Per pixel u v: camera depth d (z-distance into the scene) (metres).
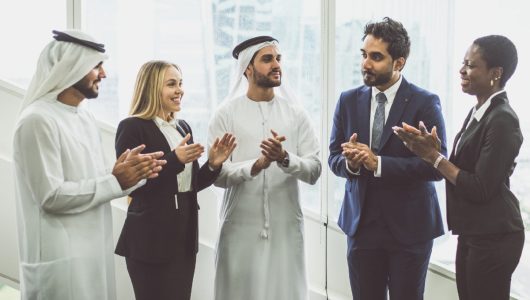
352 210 3.05
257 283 3.20
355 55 3.70
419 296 3.01
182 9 3.71
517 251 2.61
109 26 3.66
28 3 3.63
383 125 3.01
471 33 3.42
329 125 3.74
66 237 2.62
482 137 2.61
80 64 2.66
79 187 2.58
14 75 3.65
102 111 3.70
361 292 3.05
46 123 2.56
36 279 2.61
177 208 2.84
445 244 3.53
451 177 2.65
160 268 2.83
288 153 3.05
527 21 3.24
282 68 3.27
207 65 3.75
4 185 3.48
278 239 3.22
